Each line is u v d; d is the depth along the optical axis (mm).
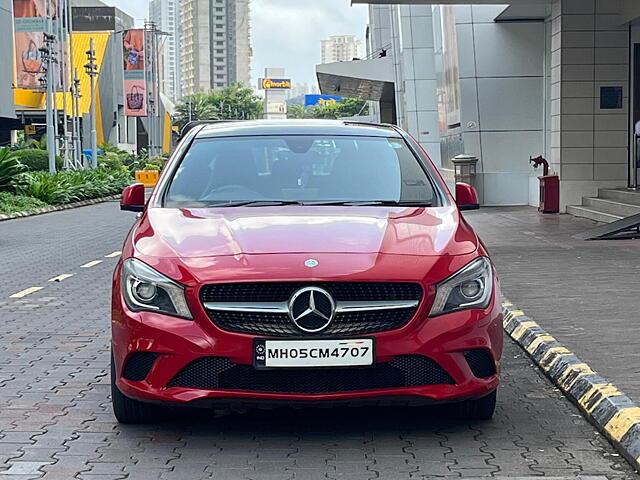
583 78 20484
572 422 5410
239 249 4938
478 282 4957
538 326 7664
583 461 4695
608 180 20703
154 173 46594
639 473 4492
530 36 24594
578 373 6020
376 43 53969
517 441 5027
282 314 4684
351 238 5070
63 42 52531
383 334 4691
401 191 6023
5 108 45188
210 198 5914
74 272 12500
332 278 4691
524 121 24766
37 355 7258
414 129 36906
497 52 24641
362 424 5340
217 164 6211
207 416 5504
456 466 4613
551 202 20875
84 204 32469
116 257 14398
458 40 24703
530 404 5812
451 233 5273
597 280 10328
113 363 5133
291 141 6434
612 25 20406
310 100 144000
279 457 4762
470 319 4836
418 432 5188
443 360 4762
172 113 147625
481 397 5012
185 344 4699
